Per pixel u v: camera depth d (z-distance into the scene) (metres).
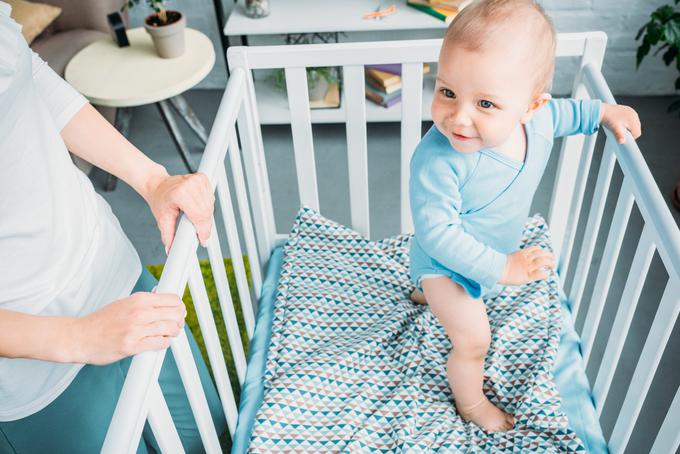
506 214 1.12
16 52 0.83
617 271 1.98
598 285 1.24
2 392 0.88
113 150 1.02
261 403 1.28
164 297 0.79
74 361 0.75
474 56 0.90
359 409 1.23
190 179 0.99
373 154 2.61
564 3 2.64
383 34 2.79
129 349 0.74
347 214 2.31
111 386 1.06
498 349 1.29
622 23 2.66
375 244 1.58
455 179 1.04
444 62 0.93
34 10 2.41
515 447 1.14
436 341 1.35
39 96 0.91
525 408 1.18
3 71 0.80
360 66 1.36
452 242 1.04
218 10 2.45
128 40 2.35
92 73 2.20
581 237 2.12
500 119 0.94
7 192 0.83
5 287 0.85
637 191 1.01
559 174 1.46
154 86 2.13
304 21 2.38
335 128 2.76
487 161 1.04
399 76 2.58
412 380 1.26
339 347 1.34
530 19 0.90
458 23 0.92
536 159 1.10
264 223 1.57
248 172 1.48
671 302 0.89
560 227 1.56
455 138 0.97
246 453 1.18
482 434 1.18
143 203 2.43
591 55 1.31
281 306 1.44
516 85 0.91
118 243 1.06
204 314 1.03
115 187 2.51
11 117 0.82
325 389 1.25
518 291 1.43
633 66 2.76
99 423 1.05
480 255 1.05
